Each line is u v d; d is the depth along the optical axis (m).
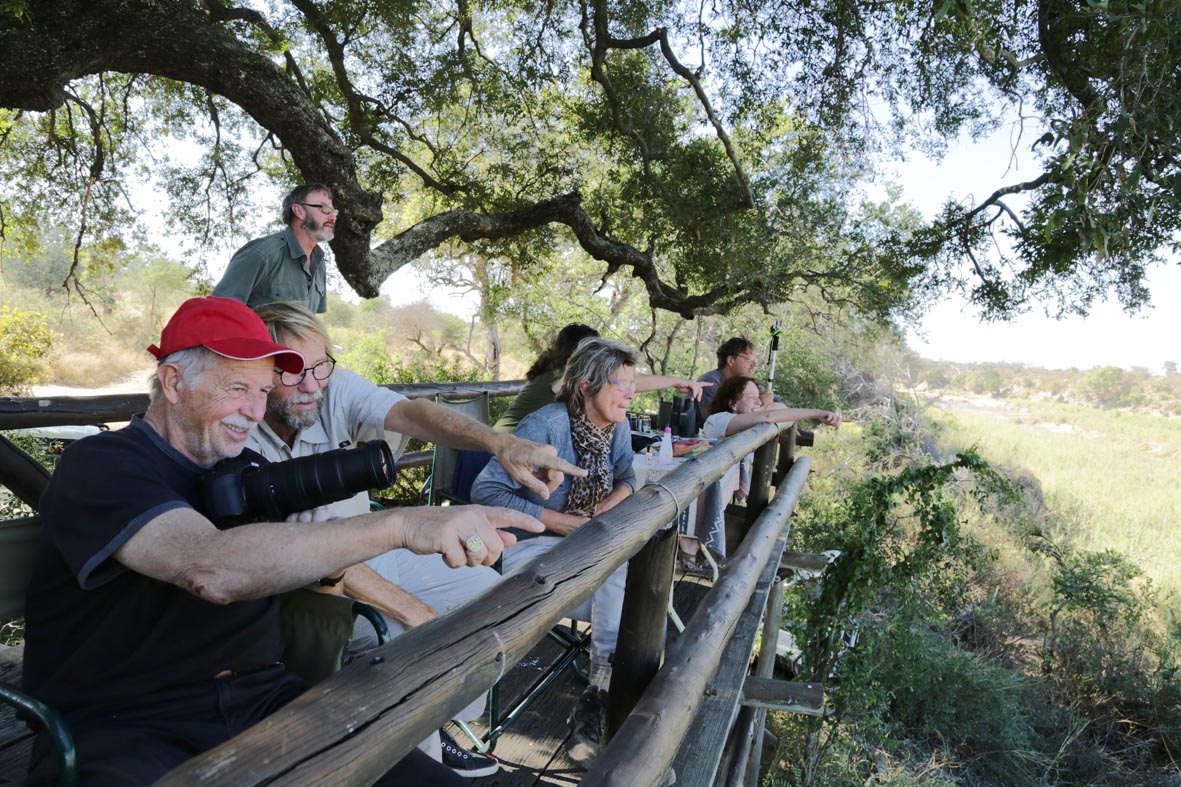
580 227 8.88
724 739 2.31
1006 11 7.32
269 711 1.39
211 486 1.23
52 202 9.52
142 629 1.27
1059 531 13.84
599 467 2.90
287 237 3.54
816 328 14.98
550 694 2.98
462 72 8.34
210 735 1.30
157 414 1.37
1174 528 14.77
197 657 1.31
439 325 26.27
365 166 9.42
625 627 1.98
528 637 1.11
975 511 12.74
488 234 8.48
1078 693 8.61
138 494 1.18
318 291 3.84
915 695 7.48
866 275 10.53
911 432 15.89
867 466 14.58
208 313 1.36
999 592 10.14
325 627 1.58
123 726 1.26
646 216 9.26
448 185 9.13
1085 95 7.00
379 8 7.45
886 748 7.02
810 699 3.12
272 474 1.23
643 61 8.84
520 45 8.71
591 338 2.86
